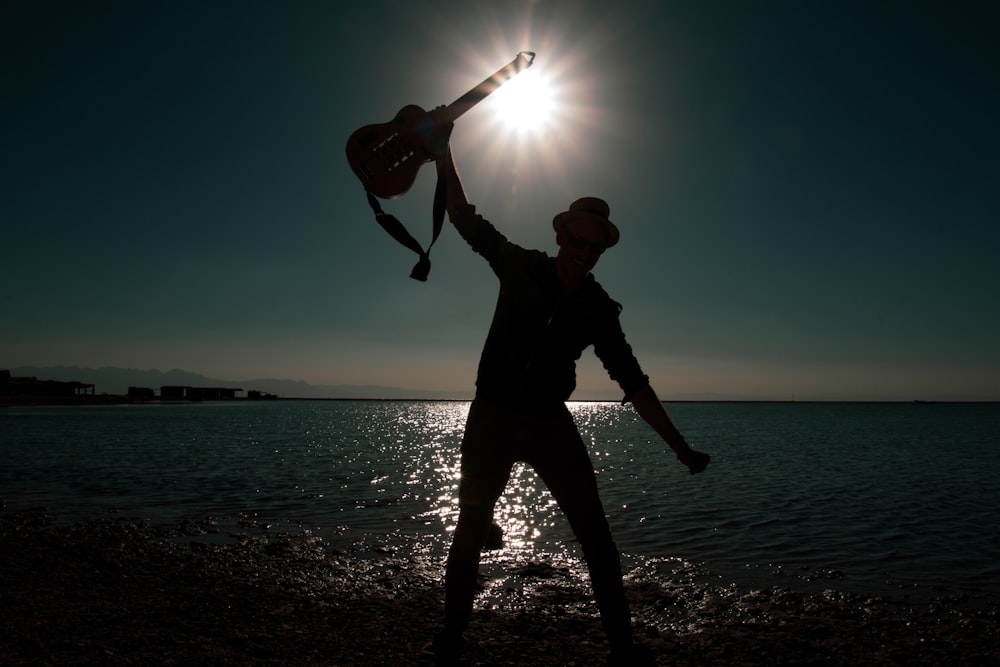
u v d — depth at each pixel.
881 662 3.72
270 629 3.92
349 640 3.73
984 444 34.75
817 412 141.25
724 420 84.75
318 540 7.58
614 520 9.86
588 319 2.84
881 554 7.57
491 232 3.03
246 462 19.61
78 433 34.09
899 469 19.94
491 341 2.95
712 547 7.86
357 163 2.95
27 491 11.98
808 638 4.16
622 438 41.25
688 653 3.80
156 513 9.62
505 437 2.87
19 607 4.22
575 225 2.75
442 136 2.92
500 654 3.59
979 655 3.86
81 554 6.19
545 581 5.64
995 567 6.93
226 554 6.53
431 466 19.19
